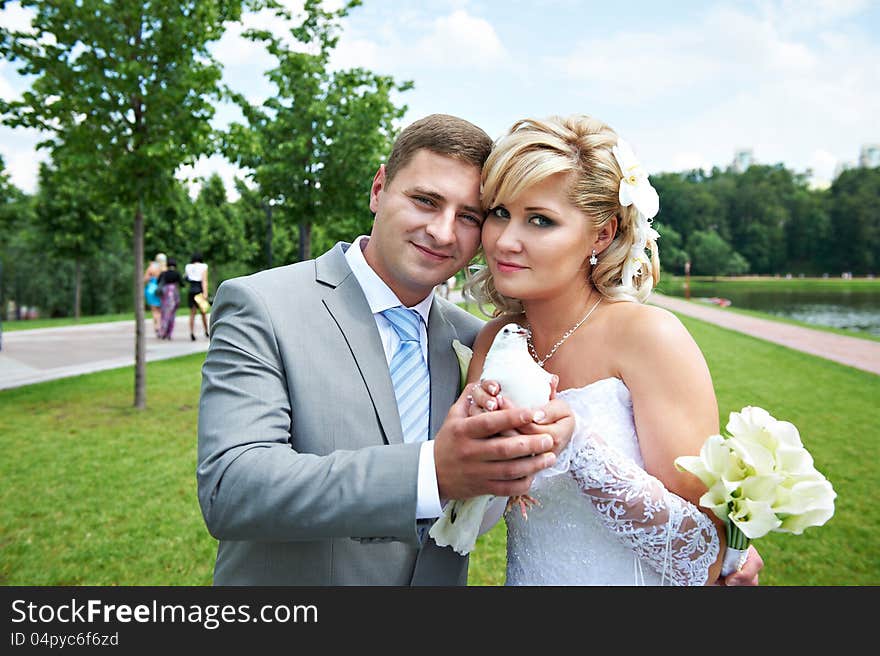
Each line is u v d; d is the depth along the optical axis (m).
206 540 4.43
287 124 12.04
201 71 7.25
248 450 1.53
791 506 1.51
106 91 7.13
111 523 4.70
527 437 1.32
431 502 1.40
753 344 15.09
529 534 2.00
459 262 1.91
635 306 1.89
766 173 131.88
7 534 4.50
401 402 1.95
